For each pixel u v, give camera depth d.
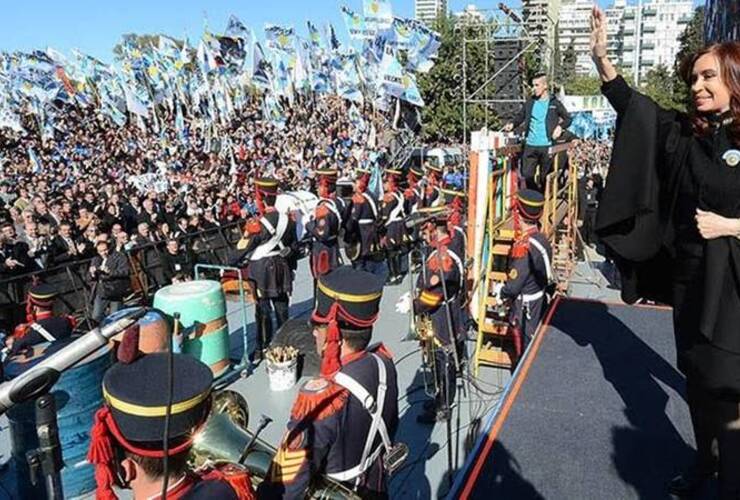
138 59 32.03
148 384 2.06
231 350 9.73
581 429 4.46
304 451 2.76
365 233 13.46
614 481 3.87
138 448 1.99
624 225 3.19
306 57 28.20
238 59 29.30
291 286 9.70
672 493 3.70
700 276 2.86
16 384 2.15
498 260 8.69
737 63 2.62
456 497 3.78
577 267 13.63
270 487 2.75
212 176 24.73
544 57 14.40
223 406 3.90
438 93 32.00
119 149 33.34
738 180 2.63
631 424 4.50
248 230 9.31
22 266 10.92
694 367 2.94
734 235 2.64
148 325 4.27
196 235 13.52
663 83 61.44
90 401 5.86
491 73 17.61
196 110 34.38
